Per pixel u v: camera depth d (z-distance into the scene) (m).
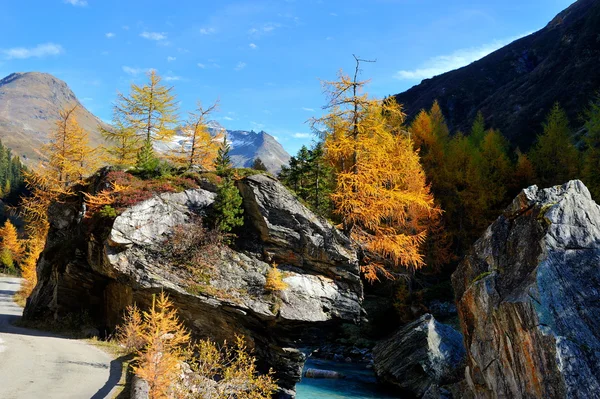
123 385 12.20
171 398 10.93
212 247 20.66
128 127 31.69
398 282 36.28
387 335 34.50
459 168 40.62
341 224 25.08
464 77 108.56
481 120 58.78
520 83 86.81
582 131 53.44
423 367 22.27
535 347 11.29
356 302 21.45
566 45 80.44
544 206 13.91
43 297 25.20
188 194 21.81
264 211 21.56
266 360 19.78
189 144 30.59
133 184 21.77
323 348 34.41
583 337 11.03
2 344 16.78
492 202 36.66
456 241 40.22
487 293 13.89
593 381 10.30
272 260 21.30
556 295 11.77
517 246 14.24
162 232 20.33
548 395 10.64
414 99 116.06
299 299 20.20
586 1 105.56
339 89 24.50
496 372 12.80
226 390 12.69
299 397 20.91
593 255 12.60
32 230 37.16
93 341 19.03
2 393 10.66
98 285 23.03
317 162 32.81
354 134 25.09
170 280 18.97
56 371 13.29
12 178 120.88
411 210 30.14
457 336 25.34
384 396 21.97
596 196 30.81
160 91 31.83
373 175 24.61
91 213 21.34
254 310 19.08
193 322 19.55
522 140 67.81
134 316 17.44
